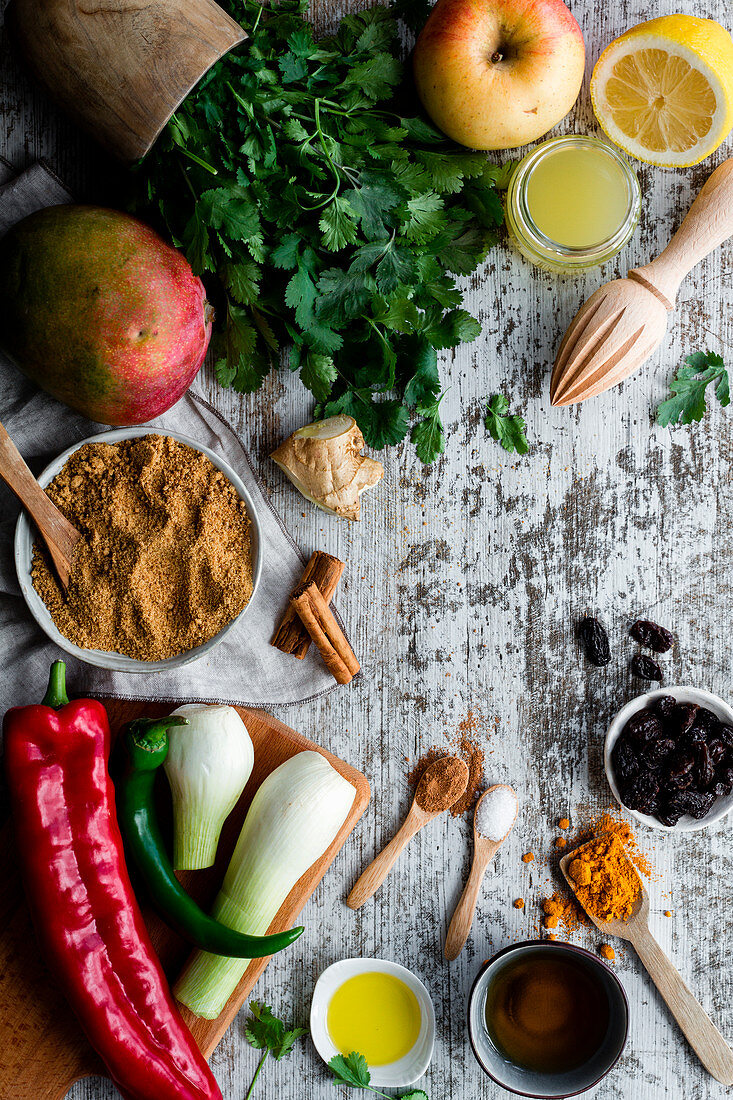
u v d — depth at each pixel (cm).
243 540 70
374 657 76
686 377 75
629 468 76
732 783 72
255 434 75
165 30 63
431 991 75
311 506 75
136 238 65
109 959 68
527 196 72
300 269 68
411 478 75
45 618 69
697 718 73
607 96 71
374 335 72
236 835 73
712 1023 74
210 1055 75
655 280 71
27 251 65
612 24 74
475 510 76
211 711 71
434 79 69
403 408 73
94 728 67
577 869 74
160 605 70
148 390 67
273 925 72
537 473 76
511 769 76
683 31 69
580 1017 73
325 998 74
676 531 76
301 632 73
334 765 73
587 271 75
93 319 64
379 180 67
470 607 76
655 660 76
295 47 67
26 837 67
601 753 76
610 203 72
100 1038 67
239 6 68
